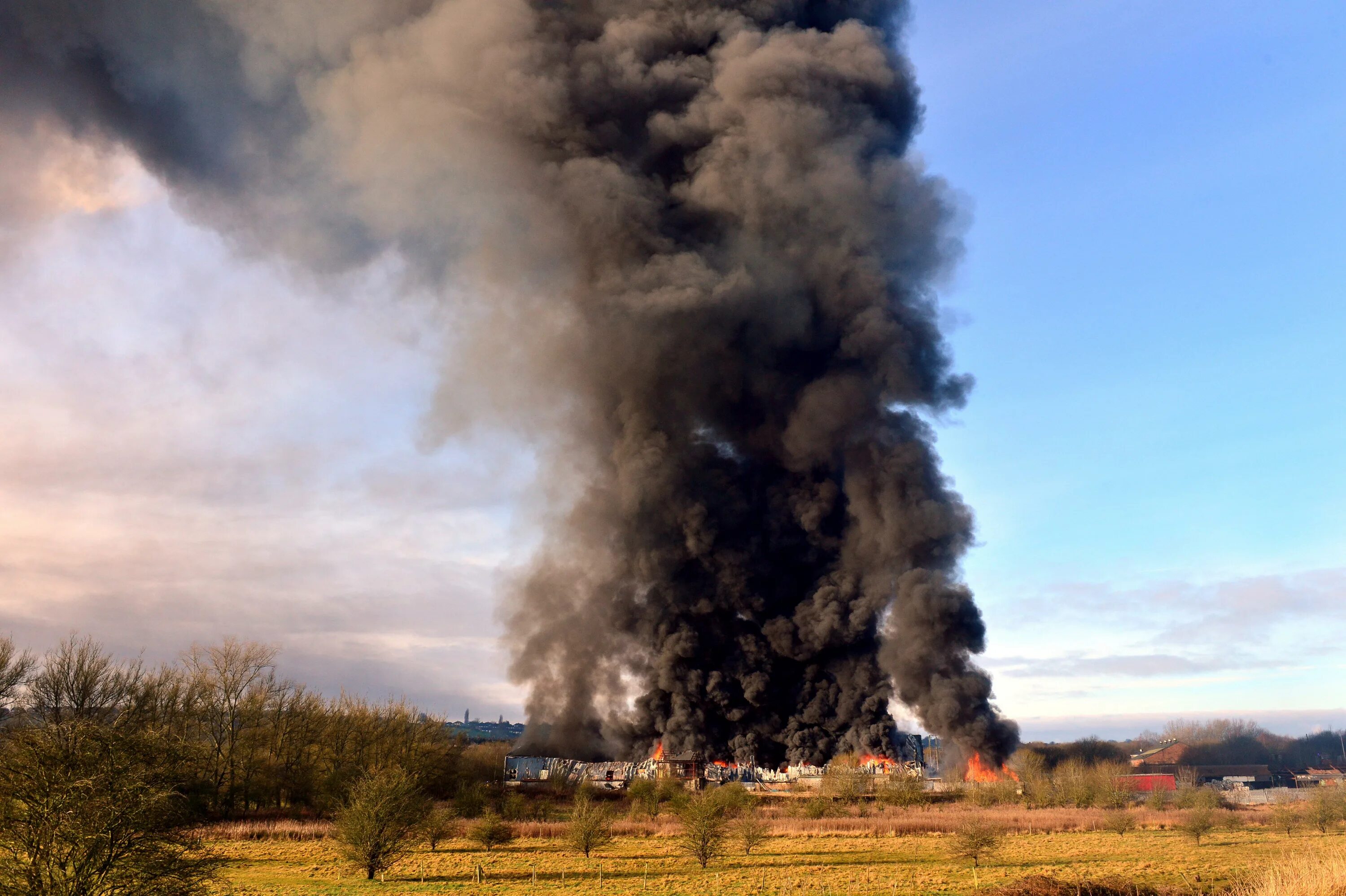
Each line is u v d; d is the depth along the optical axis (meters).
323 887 37.78
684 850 45.50
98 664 61.34
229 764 68.94
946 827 59.50
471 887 37.97
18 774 20.77
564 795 78.94
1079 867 43.16
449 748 80.62
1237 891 33.09
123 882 21.03
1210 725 161.50
